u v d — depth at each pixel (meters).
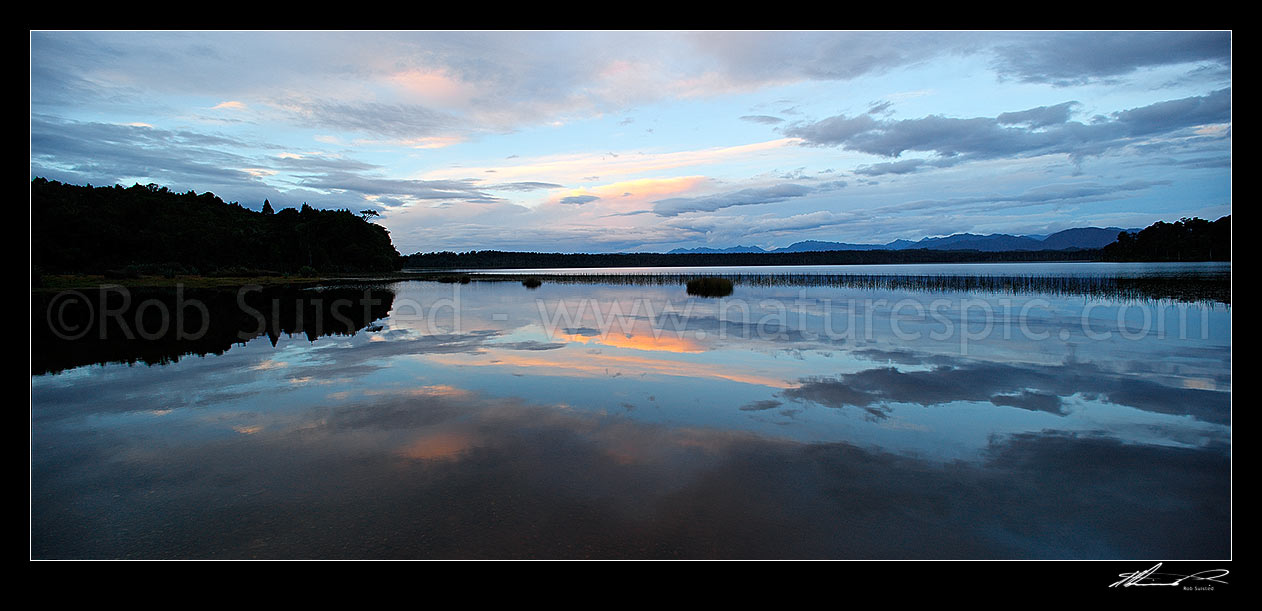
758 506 5.48
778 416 8.38
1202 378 10.45
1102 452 6.88
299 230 70.62
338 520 5.23
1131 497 5.67
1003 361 12.11
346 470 6.43
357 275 67.19
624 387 10.20
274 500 5.66
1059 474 6.23
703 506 5.47
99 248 51.25
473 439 7.48
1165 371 11.03
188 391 10.15
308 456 6.89
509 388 10.22
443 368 12.00
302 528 5.09
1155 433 7.54
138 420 8.41
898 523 5.17
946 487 5.91
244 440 7.50
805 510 5.40
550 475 6.23
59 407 9.10
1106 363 11.80
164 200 70.62
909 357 12.61
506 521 5.19
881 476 6.19
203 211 72.62
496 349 14.23
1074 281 34.69
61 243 48.50
